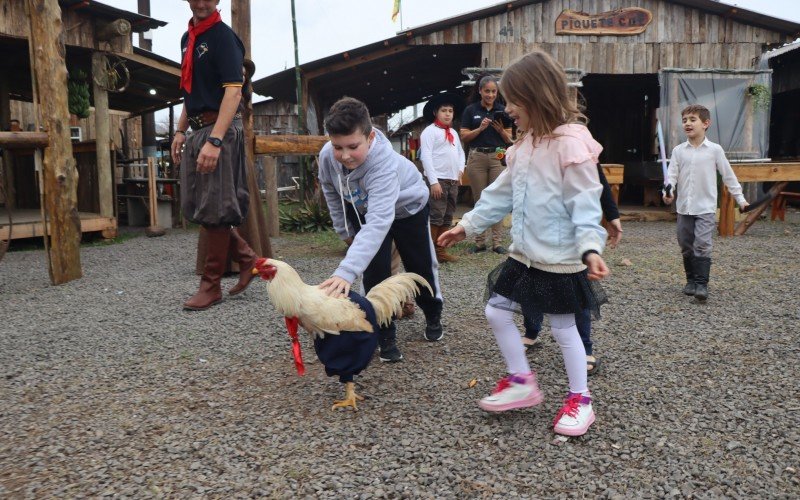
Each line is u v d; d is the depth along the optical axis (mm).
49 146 5527
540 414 2752
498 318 2676
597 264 2262
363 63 12523
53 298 5062
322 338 2727
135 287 5484
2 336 3980
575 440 2498
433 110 6730
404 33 11570
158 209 10977
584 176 2400
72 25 8969
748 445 2434
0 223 8086
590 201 2389
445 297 4949
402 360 3459
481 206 2766
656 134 16219
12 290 5410
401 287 3016
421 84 17062
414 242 3502
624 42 12055
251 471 2291
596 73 12078
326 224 10016
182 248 8266
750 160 11664
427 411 2793
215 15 4371
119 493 2150
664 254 7176
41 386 3133
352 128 2863
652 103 16422
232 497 2125
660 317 4344
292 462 2352
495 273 2785
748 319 4254
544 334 3910
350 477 2236
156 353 3631
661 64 12117
